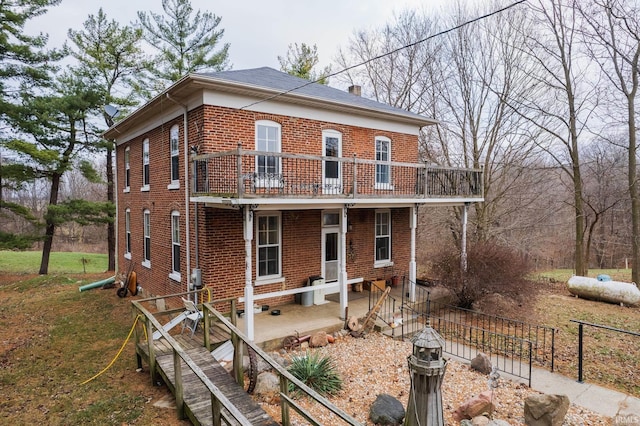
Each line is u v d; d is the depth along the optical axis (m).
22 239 18.20
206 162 9.01
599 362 7.86
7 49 16.89
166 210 11.41
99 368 7.39
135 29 19.75
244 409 5.29
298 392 6.24
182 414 5.45
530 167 19.61
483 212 18.69
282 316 9.77
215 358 7.11
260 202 7.95
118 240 16.11
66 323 10.39
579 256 16.80
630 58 14.66
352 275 12.62
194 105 9.55
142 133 13.11
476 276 11.06
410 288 11.62
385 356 8.00
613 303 12.80
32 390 6.55
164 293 11.67
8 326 10.39
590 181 21.67
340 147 11.76
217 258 9.57
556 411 5.20
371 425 5.43
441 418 3.96
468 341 9.12
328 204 9.30
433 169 11.77
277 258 10.83
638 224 14.84
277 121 10.34
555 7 15.49
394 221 13.80
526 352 8.39
